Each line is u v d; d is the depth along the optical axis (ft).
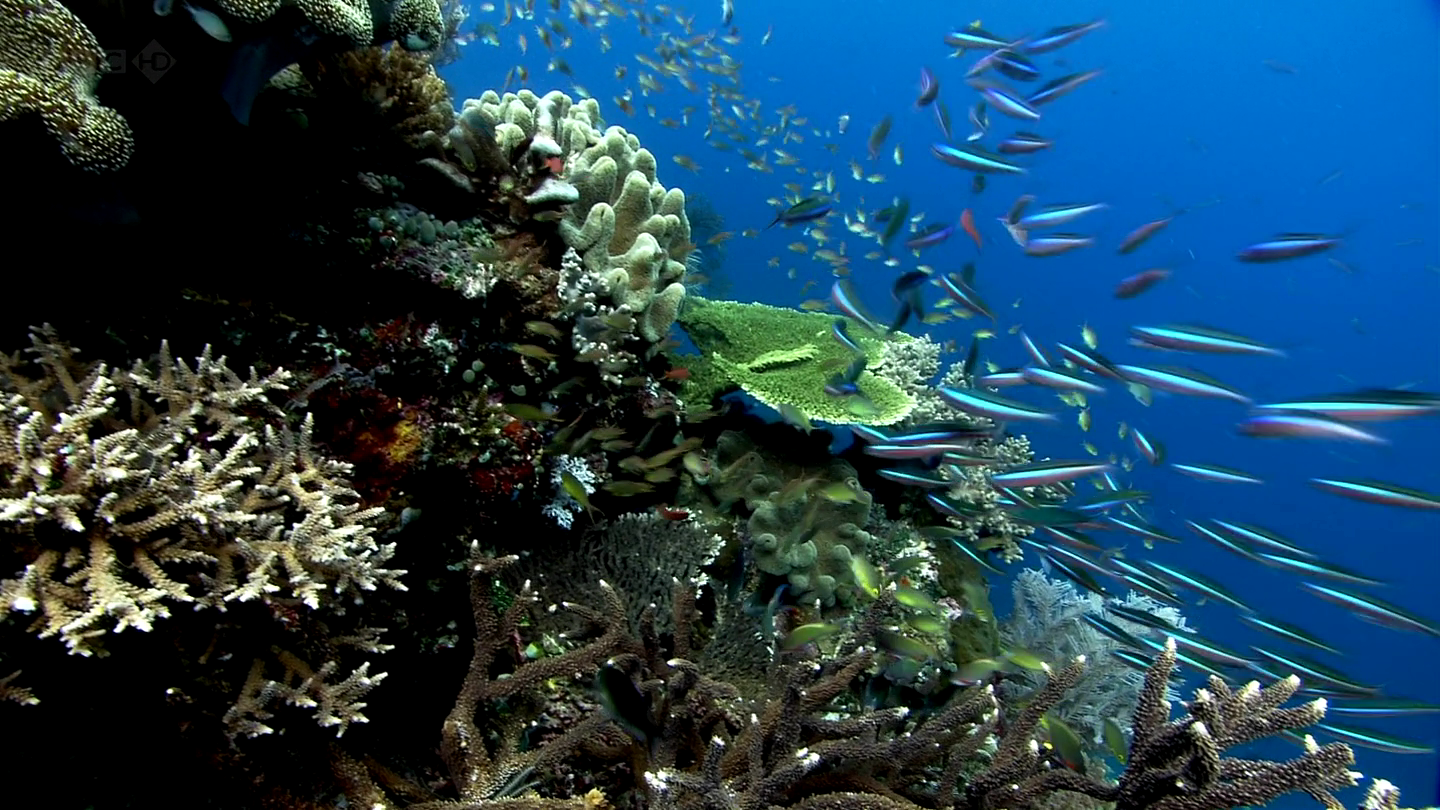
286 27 8.28
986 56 19.02
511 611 9.08
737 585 13.66
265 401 8.79
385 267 10.84
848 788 8.83
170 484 6.91
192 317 9.44
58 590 6.06
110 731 6.50
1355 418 10.91
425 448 10.34
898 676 12.01
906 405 17.94
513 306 12.46
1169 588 14.42
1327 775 7.28
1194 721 7.71
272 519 7.50
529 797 7.89
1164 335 13.29
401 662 9.57
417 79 12.98
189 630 6.98
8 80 6.43
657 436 15.67
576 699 10.64
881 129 23.85
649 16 41.16
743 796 7.80
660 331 14.94
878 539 17.12
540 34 37.63
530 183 13.64
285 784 7.39
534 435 11.57
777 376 17.37
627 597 12.59
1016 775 8.73
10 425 6.79
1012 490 15.29
